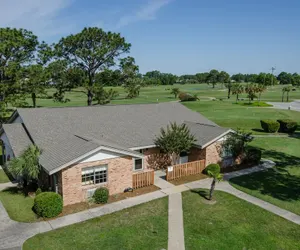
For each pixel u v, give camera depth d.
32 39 39.53
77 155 16.41
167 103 31.97
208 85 193.88
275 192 18.75
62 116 24.05
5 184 20.30
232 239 13.10
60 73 40.62
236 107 64.25
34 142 20.08
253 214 15.60
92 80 43.62
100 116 25.38
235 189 19.25
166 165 23.88
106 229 13.84
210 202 17.08
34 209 15.88
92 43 41.28
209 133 23.77
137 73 46.16
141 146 21.61
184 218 15.05
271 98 93.06
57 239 12.93
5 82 36.56
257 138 35.59
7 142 23.67
